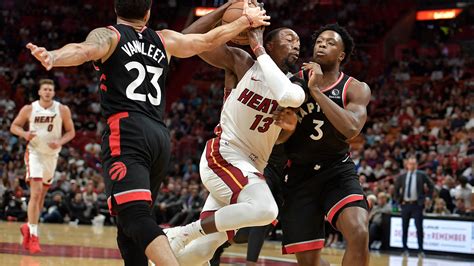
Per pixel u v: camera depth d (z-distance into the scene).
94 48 3.96
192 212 16.52
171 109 27.05
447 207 14.95
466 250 12.91
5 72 27.31
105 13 31.75
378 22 30.95
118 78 4.17
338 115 4.79
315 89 4.79
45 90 9.41
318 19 31.58
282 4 32.44
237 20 4.69
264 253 11.63
